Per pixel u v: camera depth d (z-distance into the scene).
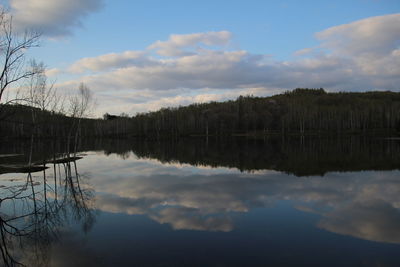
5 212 13.61
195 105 177.12
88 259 8.22
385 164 27.44
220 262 7.91
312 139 77.25
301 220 11.59
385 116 121.81
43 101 28.69
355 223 11.14
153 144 74.31
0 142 71.56
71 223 11.63
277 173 23.61
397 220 11.45
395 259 8.05
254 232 10.26
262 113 134.12
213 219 11.86
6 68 16.47
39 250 9.02
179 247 8.97
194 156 39.75
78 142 73.81
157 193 17.03
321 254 8.41
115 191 17.83
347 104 163.88
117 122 137.75
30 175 24.70
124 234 10.20
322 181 19.84
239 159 34.41
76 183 20.92
